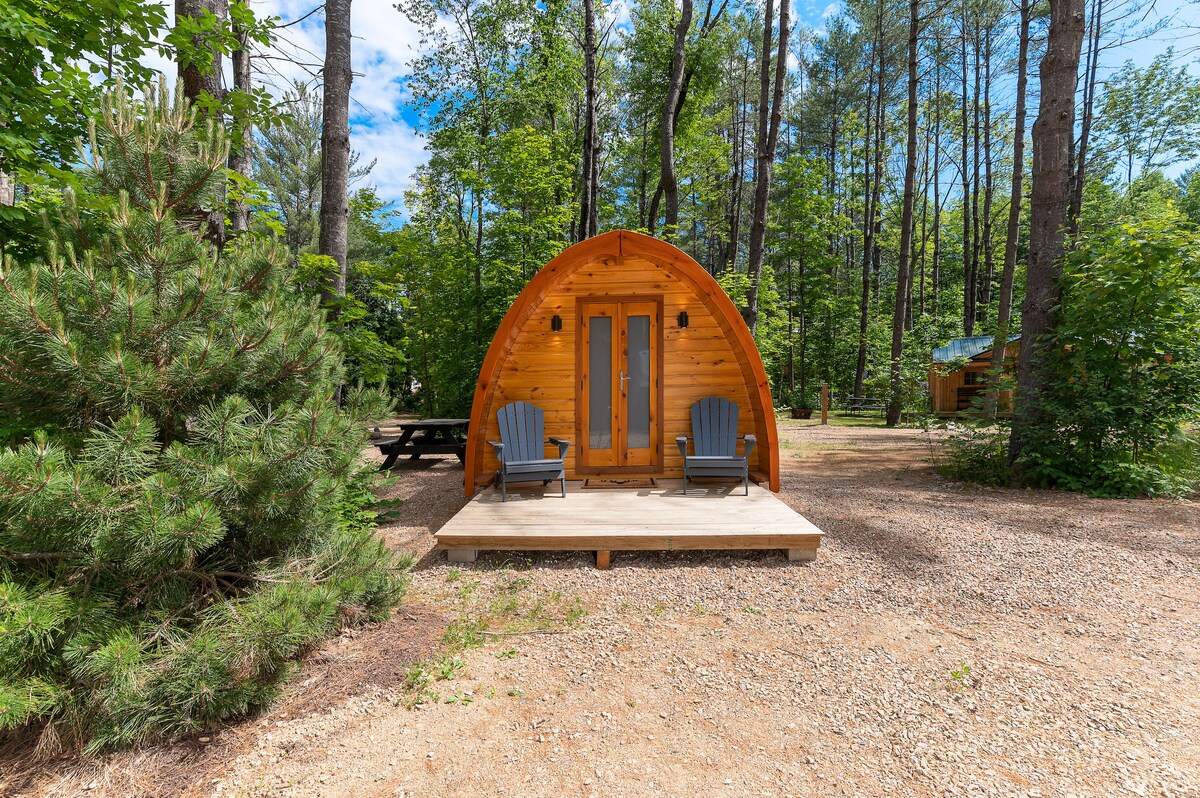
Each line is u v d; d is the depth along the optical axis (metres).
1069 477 7.07
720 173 26.56
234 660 2.42
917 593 4.04
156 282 2.72
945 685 2.86
